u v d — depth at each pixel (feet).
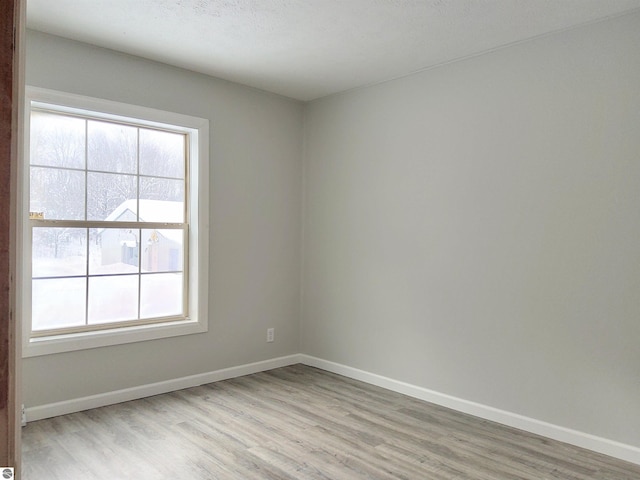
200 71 12.80
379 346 13.44
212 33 10.40
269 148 14.70
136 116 11.71
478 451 9.38
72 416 10.71
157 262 12.66
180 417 10.80
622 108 9.23
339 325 14.56
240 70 12.71
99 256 11.61
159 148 12.66
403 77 12.91
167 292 12.88
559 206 10.04
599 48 9.52
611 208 9.37
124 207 12.02
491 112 11.10
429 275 12.30
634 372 9.09
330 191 14.83
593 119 9.59
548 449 9.54
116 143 11.88
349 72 12.74
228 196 13.70
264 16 9.55
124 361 11.75
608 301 9.40
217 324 13.55
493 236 11.06
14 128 1.76
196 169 12.98
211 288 13.38
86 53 10.96
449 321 11.89
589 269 9.64
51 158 10.86
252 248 14.33
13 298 1.77
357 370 13.99
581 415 9.73
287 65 12.26
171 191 12.91
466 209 11.55
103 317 11.71
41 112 10.72
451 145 11.85
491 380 11.09
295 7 9.16
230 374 13.85
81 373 11.05
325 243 14.98
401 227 12.92
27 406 10.33
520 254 10.62
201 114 13.00
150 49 11.29
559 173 10.04
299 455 9.04
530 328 10.46
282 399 12.16
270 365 14.88
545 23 9.71
